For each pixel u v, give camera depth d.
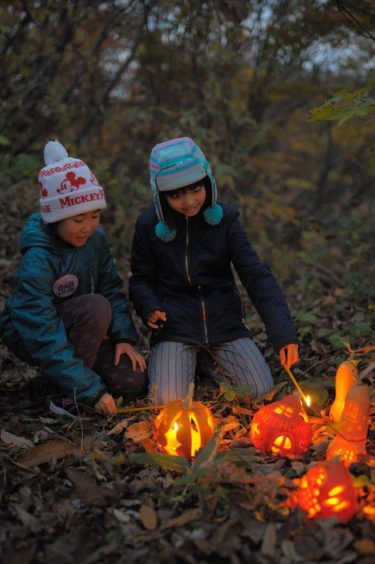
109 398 2.94
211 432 2.59
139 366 3.27
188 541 1.98
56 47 5.79
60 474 2.43
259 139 6.36
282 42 4.80
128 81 6.92
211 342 3.28
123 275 5.26
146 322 3.26
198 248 3.29
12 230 5.42
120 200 5.84
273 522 2.07
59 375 2.95
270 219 7.13
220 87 5.95
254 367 3.21
